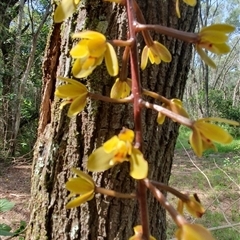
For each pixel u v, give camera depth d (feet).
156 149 1.06
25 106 6.13
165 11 0.99
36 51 6.23
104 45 0.53
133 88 0.56
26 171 5.04
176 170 5.39
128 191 1.00
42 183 1.06
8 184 4.35
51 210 1.06
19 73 5.98
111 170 0.99
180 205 0.54
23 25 6.88
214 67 0.54
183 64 1.07
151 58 0.67
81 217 1.03
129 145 0.48
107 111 0.97
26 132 6.15
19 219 3.18
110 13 0.94
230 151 7.14
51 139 1.04
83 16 0.95
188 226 0.45
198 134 0.50
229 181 4.61
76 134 1.00
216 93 13.03
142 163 0.47
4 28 5.63
